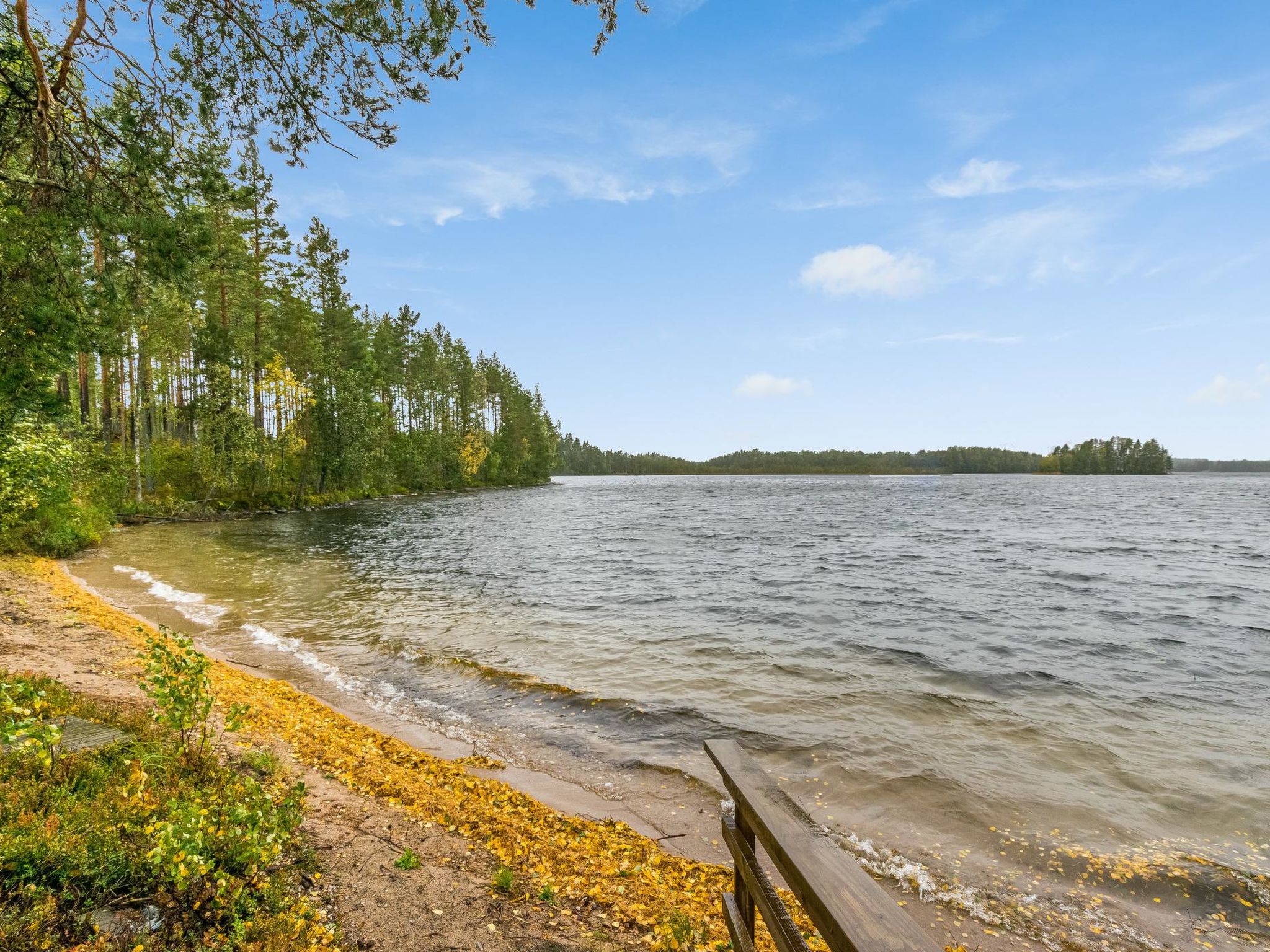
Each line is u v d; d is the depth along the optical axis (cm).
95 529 2689
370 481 7088
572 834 588
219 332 4172
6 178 541
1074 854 573
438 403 9600
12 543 1955
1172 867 555
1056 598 1867
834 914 179
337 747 706
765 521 4831
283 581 1984
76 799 412
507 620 1516
